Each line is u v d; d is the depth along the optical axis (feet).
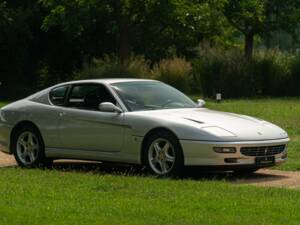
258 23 182.60
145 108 46.37
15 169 48.39
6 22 164.25
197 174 46.32
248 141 42.68
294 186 41.39
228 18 180.75
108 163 52.26
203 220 30.32
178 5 150.61
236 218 30.73
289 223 29.91
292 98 148.36
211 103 127.34
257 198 35.53
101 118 46.34
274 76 157.17
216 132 42.39
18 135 50.65
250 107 113.60
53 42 177.78
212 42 177.27
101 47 179.93
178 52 183.01
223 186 39.34
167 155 43.42
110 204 33.83
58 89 49.80
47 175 44.34
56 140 48.65
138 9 151.12
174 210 32.37
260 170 48.65
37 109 49.70
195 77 153.28
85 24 151.53
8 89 173.88
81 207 33.06
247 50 180.65
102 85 47.83
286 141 45.14
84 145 47.34
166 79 141.18
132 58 146.51
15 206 33.55
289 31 186.39
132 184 39.91
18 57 172.96
